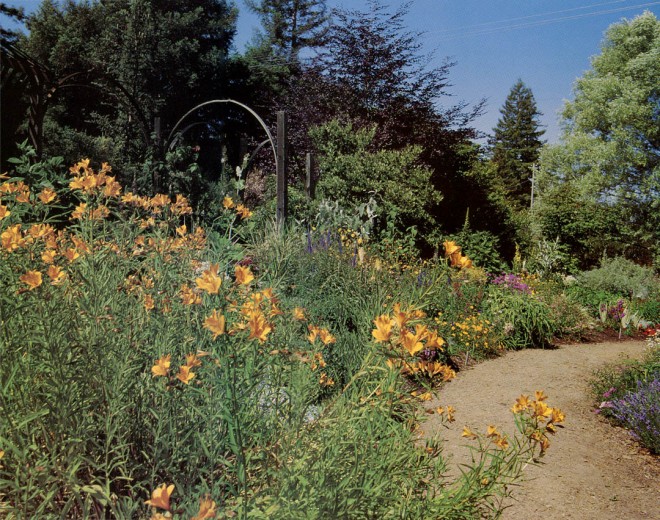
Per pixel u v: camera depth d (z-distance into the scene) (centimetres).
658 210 2669
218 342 150
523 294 902
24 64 577
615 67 3052
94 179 219
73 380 156
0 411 144
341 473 151
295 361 175
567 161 3123
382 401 164
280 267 283
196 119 2584
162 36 2356
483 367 656
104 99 2297
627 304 1120
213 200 835
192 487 154
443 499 166
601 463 410
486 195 1966
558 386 592
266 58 3114
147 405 175
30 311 165
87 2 2566
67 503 134
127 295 210
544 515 319
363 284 470
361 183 1410
